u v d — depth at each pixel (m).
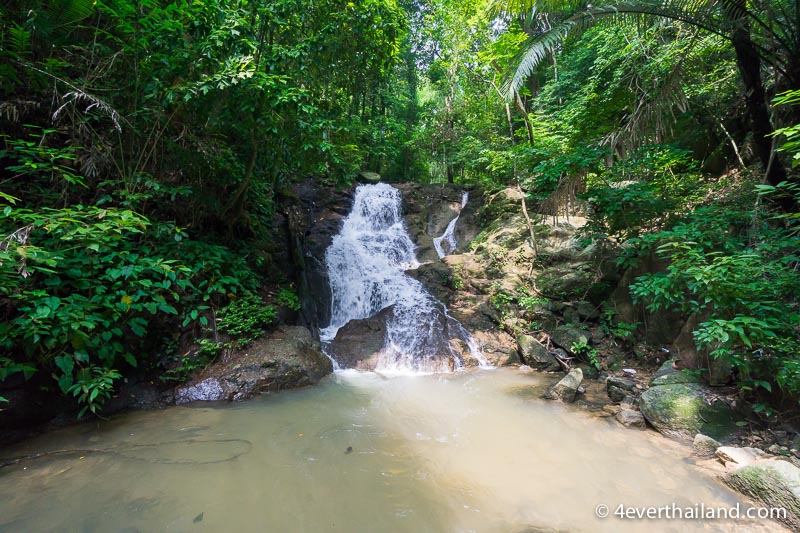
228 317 5.63
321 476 3.17
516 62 6.15
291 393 5.19
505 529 2.57
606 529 2.59
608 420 4.52
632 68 7.56
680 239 5.32
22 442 3.58
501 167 10.83
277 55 5.41
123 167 5.00
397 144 16.06
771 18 5.07
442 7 12.48
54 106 4.77
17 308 3.59
